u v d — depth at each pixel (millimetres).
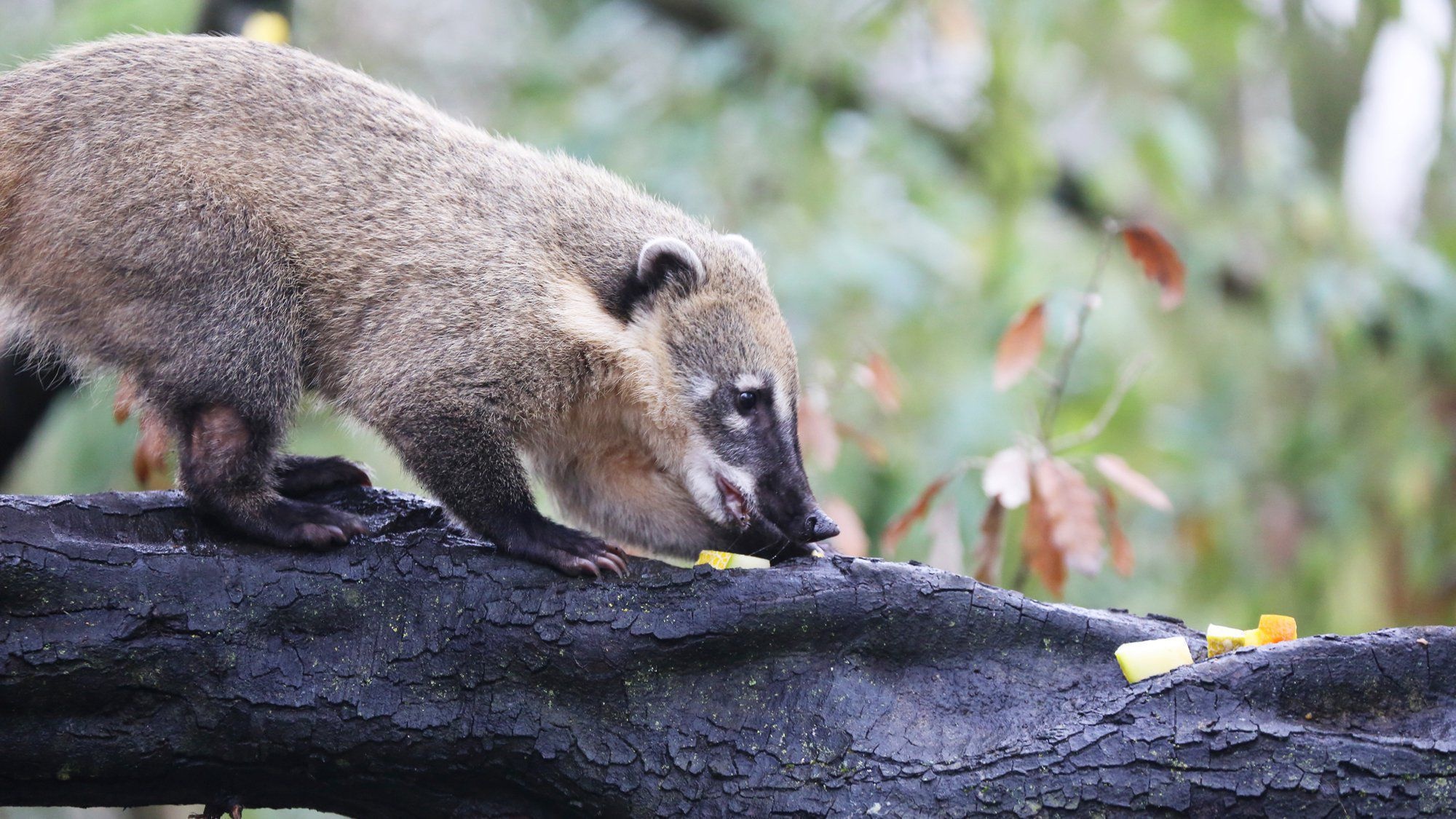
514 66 20344
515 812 7367
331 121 8867
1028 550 10195
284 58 9055
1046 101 19984
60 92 8445
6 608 6816
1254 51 20391
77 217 8172
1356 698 6621
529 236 9086
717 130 18344
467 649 7234
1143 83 19719
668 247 9336
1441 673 6613
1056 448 10680
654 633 7152
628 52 21031
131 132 8289
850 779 6852
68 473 15602
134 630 6930
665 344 9453
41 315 8445
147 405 8375
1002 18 18188
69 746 6930
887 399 11695
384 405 8562
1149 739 6555
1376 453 18141
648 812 7031
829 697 7074
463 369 8523
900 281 16594
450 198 8938
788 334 9922
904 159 18828
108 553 7031
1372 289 18328
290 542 7496
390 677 7180
